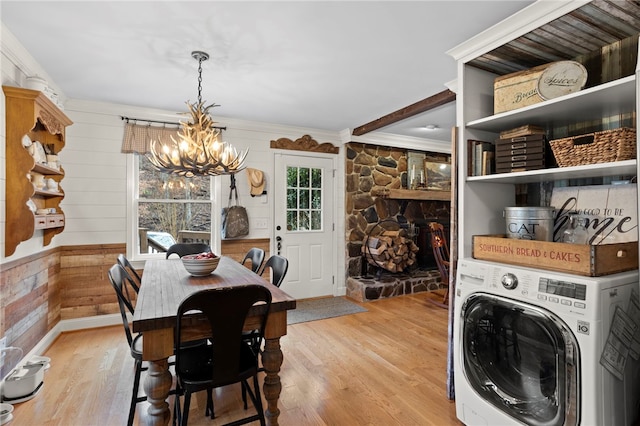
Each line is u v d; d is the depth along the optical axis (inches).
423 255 218.5
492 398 68.4
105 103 140.4
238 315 63.5
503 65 88.0
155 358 60.6
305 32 85.1
